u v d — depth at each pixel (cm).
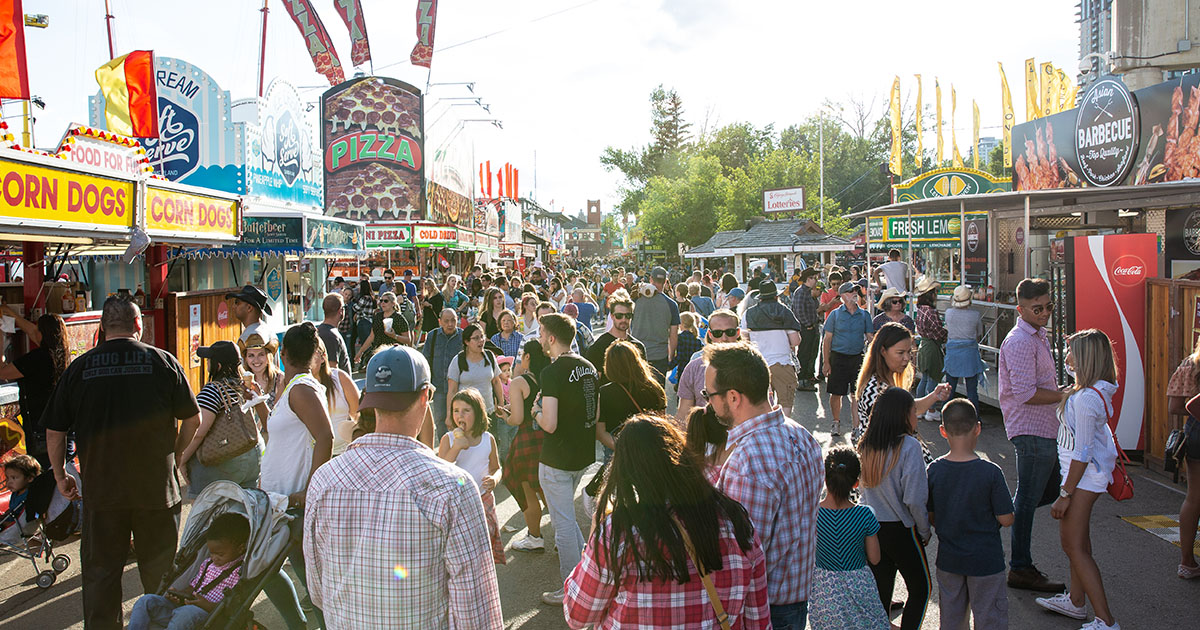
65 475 446
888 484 411
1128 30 1638
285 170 1492
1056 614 485
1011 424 525
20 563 602
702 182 5100
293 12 2320
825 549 364
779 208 4728
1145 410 792
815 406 1149
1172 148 1269
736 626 249
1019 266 1569
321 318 1633
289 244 1097
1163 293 766
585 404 521
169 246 948
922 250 2462
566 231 14888
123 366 437
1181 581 523
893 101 2983
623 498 244
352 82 2311
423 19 2402
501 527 666
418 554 256
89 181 587
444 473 265
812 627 366
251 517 395
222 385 496
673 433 254
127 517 441
